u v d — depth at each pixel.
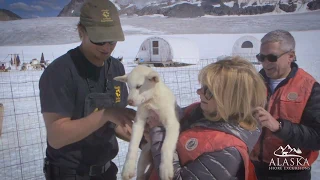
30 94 10.05
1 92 10.39
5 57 28.56
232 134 1.84
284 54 2.80
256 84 1.95
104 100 2.47
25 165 4.69
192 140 1.92
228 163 1.74
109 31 2.28
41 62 21.72
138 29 48.88
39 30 49.31
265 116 2.18
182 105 7.42
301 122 2.65
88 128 2.12
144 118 2.35
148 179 2.26
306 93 2.66
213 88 1.89
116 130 2.74
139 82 2.31
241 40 24.69
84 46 2.38
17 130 5.85
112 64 2.68
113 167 2.85
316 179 4.16
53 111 2.20
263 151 2.86
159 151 2.09
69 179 2.46
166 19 59.72
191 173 1.79
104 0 2.36
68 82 2.29
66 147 2.42
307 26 39.69
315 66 15.98
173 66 20.31
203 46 31.17
